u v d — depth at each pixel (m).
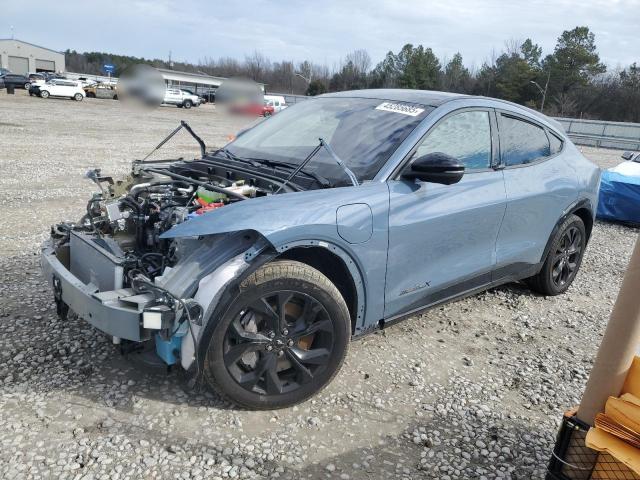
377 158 3.36
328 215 2.87
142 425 2.76
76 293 2.84
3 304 4.04
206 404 2.96
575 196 4.71
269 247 2.72
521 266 4.38
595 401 2.12
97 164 11.24
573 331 4.39
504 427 3.01
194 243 2.82
